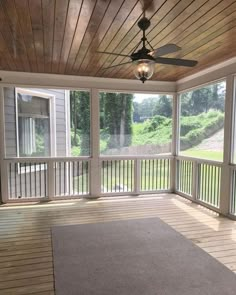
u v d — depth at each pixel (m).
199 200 4.99
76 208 4.73
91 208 4.72
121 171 5.71
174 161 5.96
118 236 3.39
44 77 5.12
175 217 4.19
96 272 2.52
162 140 5.95
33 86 5.09
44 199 5.29
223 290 2.24
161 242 3.20
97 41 3.32
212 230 3.62
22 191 5.21
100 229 3.64
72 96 5.43
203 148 4.98
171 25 2.85
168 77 5.42
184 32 3.05
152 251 2.96
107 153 5.66
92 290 2.24
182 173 5.70
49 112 5.39
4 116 5.05
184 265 2.65
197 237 3.37
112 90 5.53
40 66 4.57
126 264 2.67
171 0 2.31
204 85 4.83
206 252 2.94
